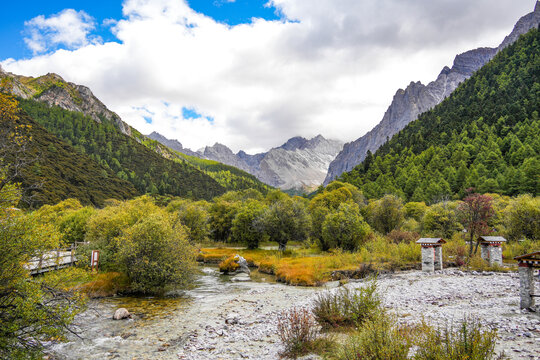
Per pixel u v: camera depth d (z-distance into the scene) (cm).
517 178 9650
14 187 1073
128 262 2472
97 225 3253
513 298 1656
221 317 1750
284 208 5662
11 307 922
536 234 4041
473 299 1728
